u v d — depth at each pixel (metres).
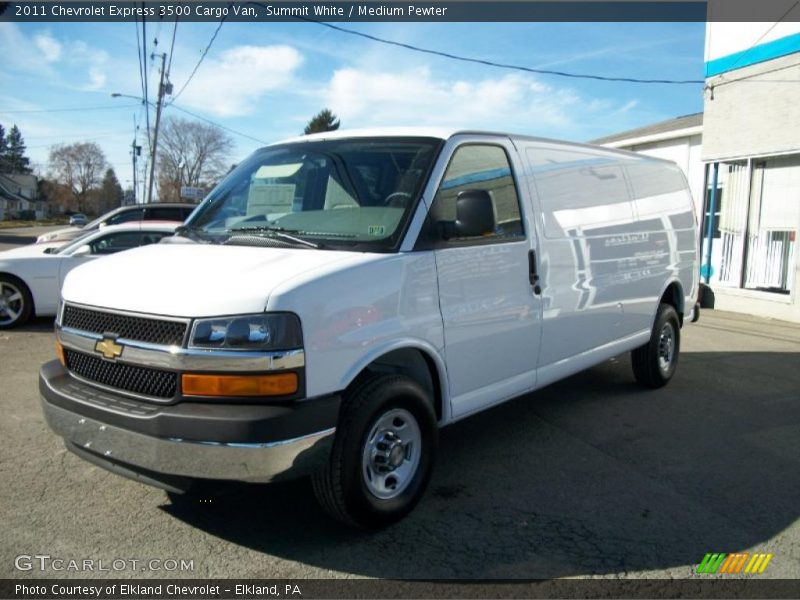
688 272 7.07
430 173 3.91
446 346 3.90
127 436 3.15
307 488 4.09
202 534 3.51
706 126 13.42
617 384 6.91
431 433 3.78
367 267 3.45
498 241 4.29
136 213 14.59
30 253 9.42
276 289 3.11
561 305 4.92
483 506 3.94
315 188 4.20
